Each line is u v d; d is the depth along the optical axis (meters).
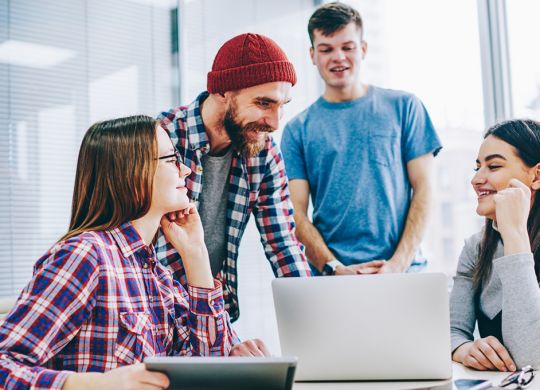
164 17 3.81
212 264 2.18
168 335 1.52
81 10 3.58
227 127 1.93
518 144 1.86
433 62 3.43
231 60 1.88
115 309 1.35
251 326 3.90
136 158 1.44
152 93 3.75
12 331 1.20
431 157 2.85
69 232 1.42
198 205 2.10
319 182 2.88
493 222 1.89
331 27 2.81
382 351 1.51
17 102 3.39
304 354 1.54
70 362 1.31
